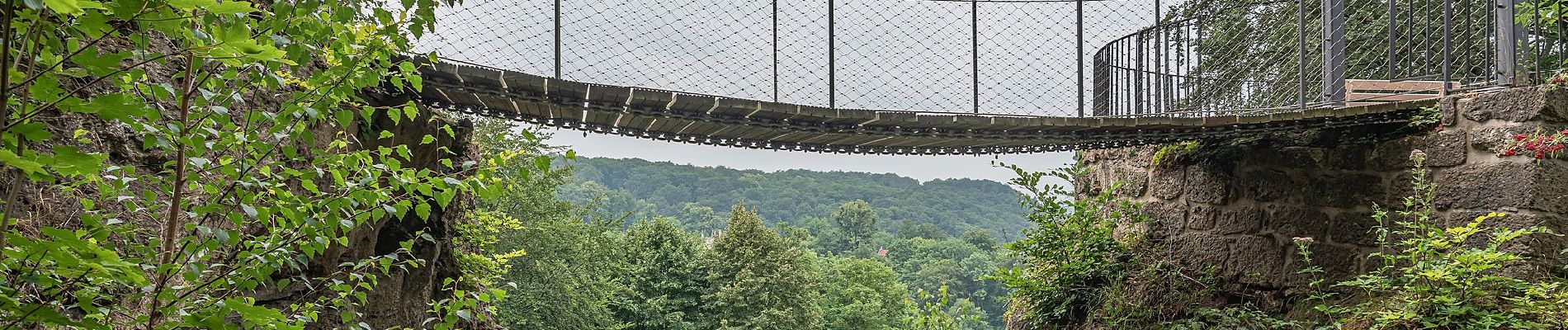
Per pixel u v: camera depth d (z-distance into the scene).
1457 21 9.48
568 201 23.45
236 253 2.74
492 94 5.83
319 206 2.62
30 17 1.79
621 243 30.92
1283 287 8.21
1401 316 6.50
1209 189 8.97
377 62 2.95
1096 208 9.52
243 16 2.13
